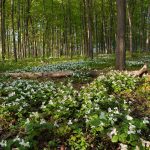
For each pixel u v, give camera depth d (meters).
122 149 5.56
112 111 6.96
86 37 37.38
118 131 5.80
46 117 7.92
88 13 28.95
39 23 43.03
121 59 17.12
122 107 8.45
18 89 11.09
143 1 45.44
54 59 33.06
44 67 21.27
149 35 45.38
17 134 6.97
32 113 8.00
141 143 5.57
